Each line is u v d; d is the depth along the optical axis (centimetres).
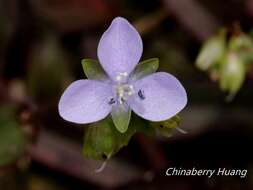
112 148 7
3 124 9
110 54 7
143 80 7
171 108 7
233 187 10
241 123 10
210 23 10
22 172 10
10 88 10
